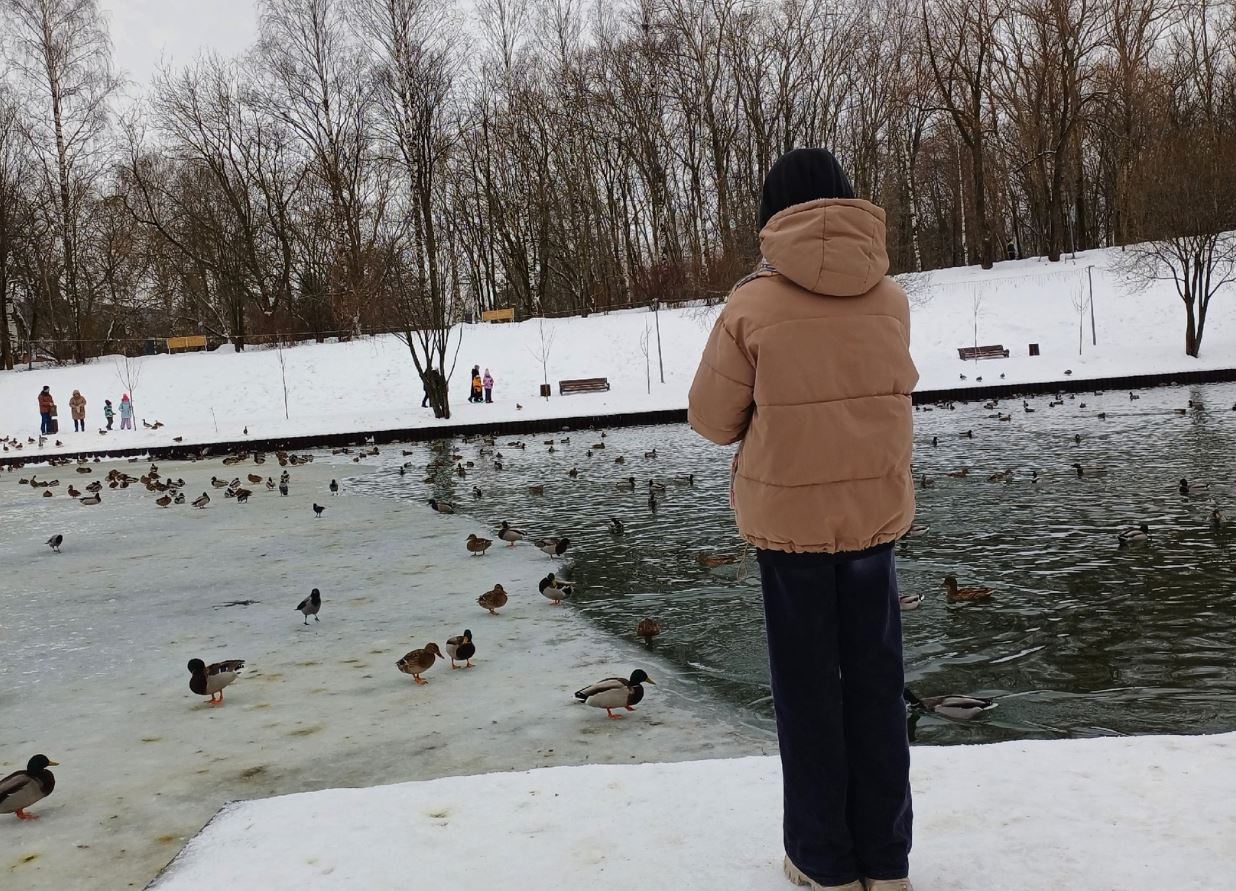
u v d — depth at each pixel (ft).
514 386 138.51
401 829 11.63
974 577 36.11
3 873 15.80
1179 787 10.87
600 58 185.88
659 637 30.45
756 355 8.54
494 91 189.26
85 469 98.84
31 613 37.70
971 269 166.91
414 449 103.96
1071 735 21.91
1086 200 218.18
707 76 175.94
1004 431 82.58
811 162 8.95
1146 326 130.31
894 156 200.64
